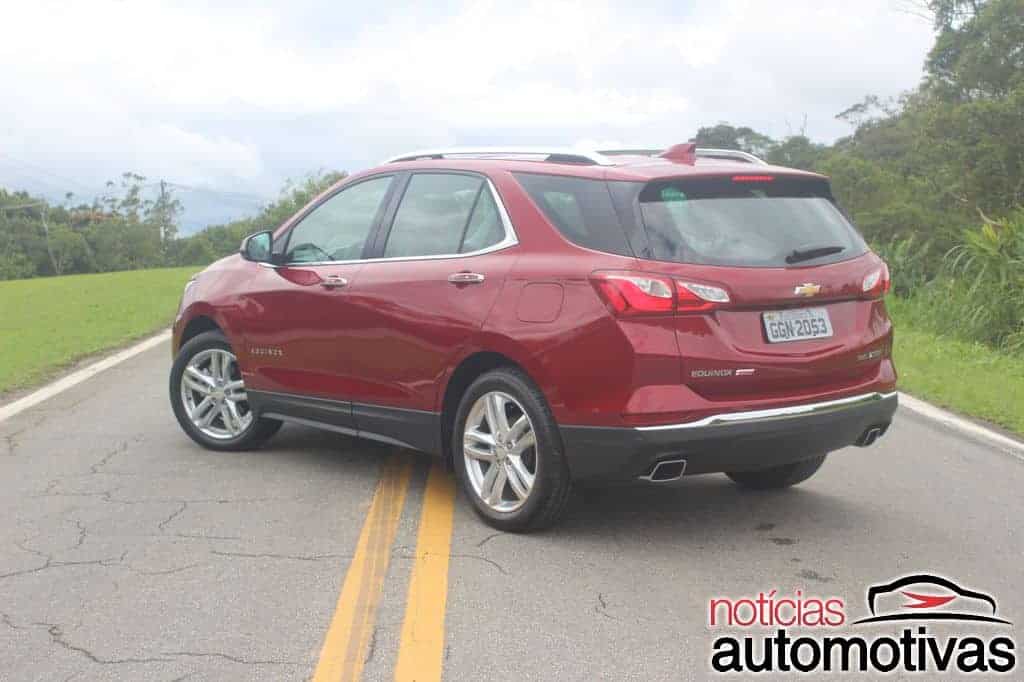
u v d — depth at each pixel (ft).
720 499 21.33
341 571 16.69
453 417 19.95
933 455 25.61
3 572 16.65
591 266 17.47
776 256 17.94
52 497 20.93
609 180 17.98
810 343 18.10
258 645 13.91
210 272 25.26
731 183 18.29
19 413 29.71
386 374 20.59
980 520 19.97
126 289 85.97
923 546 18.38
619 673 13.16
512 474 18.56
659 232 17.37
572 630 14.49
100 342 46.32
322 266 22.22
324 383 21.99
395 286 20.35
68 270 430.20
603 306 17.15
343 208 22.48
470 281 19.11
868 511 20.53
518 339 18.06
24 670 13.17
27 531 18.74
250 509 20.08
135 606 15.23
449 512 19.93
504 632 14.39
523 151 20.22
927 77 122.31
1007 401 32.89
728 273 17.34
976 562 17.57
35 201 444.14
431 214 20.59
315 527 18.97
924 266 69.97
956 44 115.75
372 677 12.97
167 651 13.71
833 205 19.65
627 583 16.35
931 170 100.63
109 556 17.37
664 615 15.11
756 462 17.85
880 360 19.31
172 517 19.56
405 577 16.44
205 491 21.34
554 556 17.56
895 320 58.34
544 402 17.98
